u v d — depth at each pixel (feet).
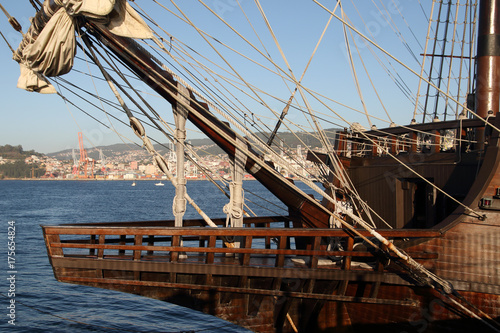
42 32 23.99
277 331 25.71
